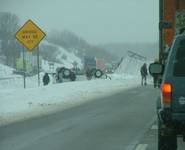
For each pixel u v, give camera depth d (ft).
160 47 76.84
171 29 77.05
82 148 52.13
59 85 150.61
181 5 77.36
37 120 77.10
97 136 60.44
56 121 75.77
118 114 85.40
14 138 59.21
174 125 39.63
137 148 51.75
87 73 260.42
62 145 54.08
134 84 197.98
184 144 52.49
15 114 84.28
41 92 122.52
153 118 78.48
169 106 39.52
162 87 39.96
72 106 101.35
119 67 360.28
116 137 59.47
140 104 105.19
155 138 58.44
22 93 115.14
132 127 68.39
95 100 117.08
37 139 58.29
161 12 77.77
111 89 161.17
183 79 39.50
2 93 112.98
